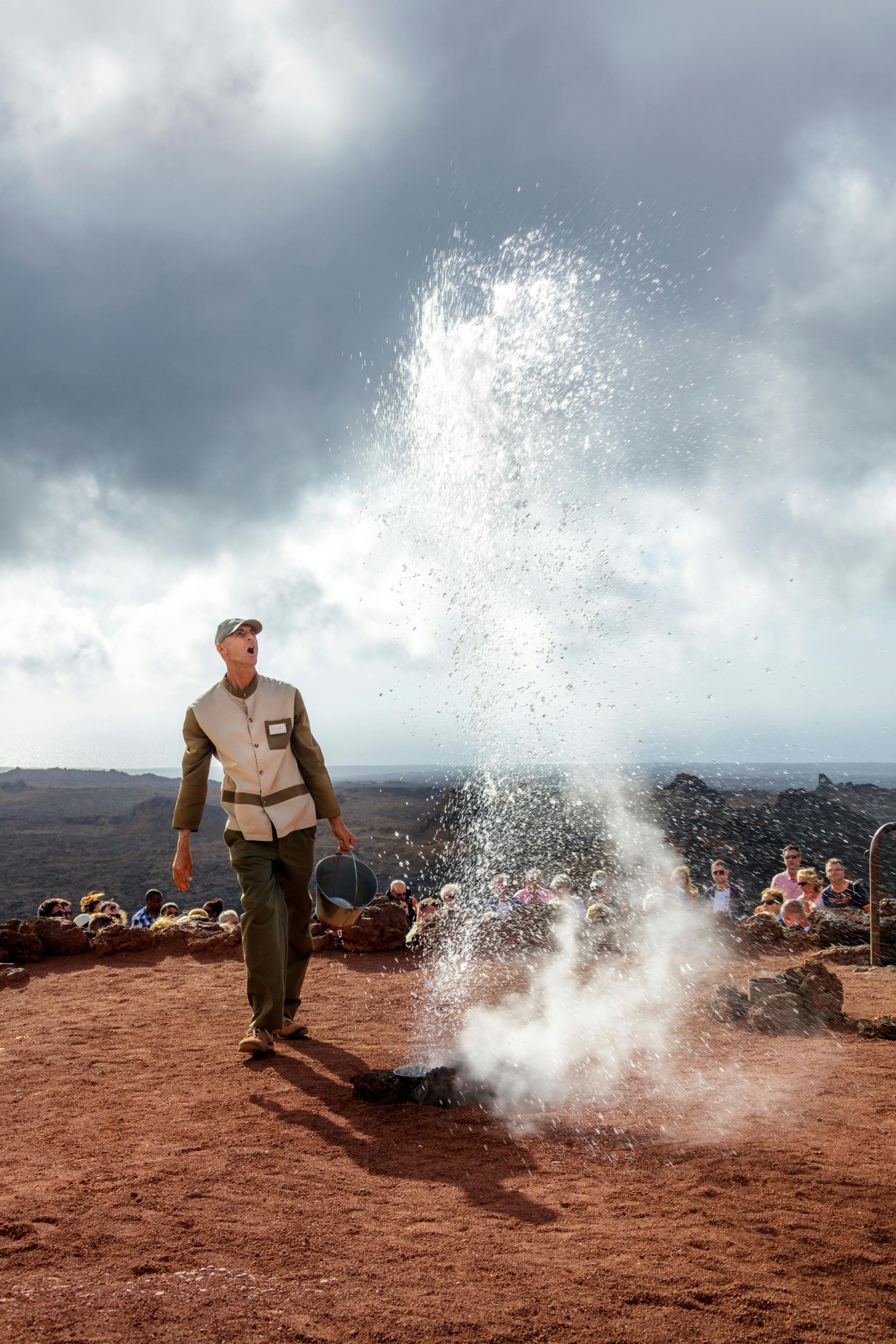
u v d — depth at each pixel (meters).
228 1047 4.87
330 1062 4.55
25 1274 2.31
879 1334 2.02
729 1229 2.56
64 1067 4.54
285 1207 2.76
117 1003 6.11
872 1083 3.95
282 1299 2.18
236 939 8.00
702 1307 2.13
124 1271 2.33
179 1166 3.13
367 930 7.73
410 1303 2.16
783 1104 3.70
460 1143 3.36
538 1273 2.31
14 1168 3.14
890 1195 2.77
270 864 5.01
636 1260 2.38
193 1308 2.13
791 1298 2.17
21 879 50.59
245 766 5.02
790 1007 4.96
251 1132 3.50
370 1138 3.42
